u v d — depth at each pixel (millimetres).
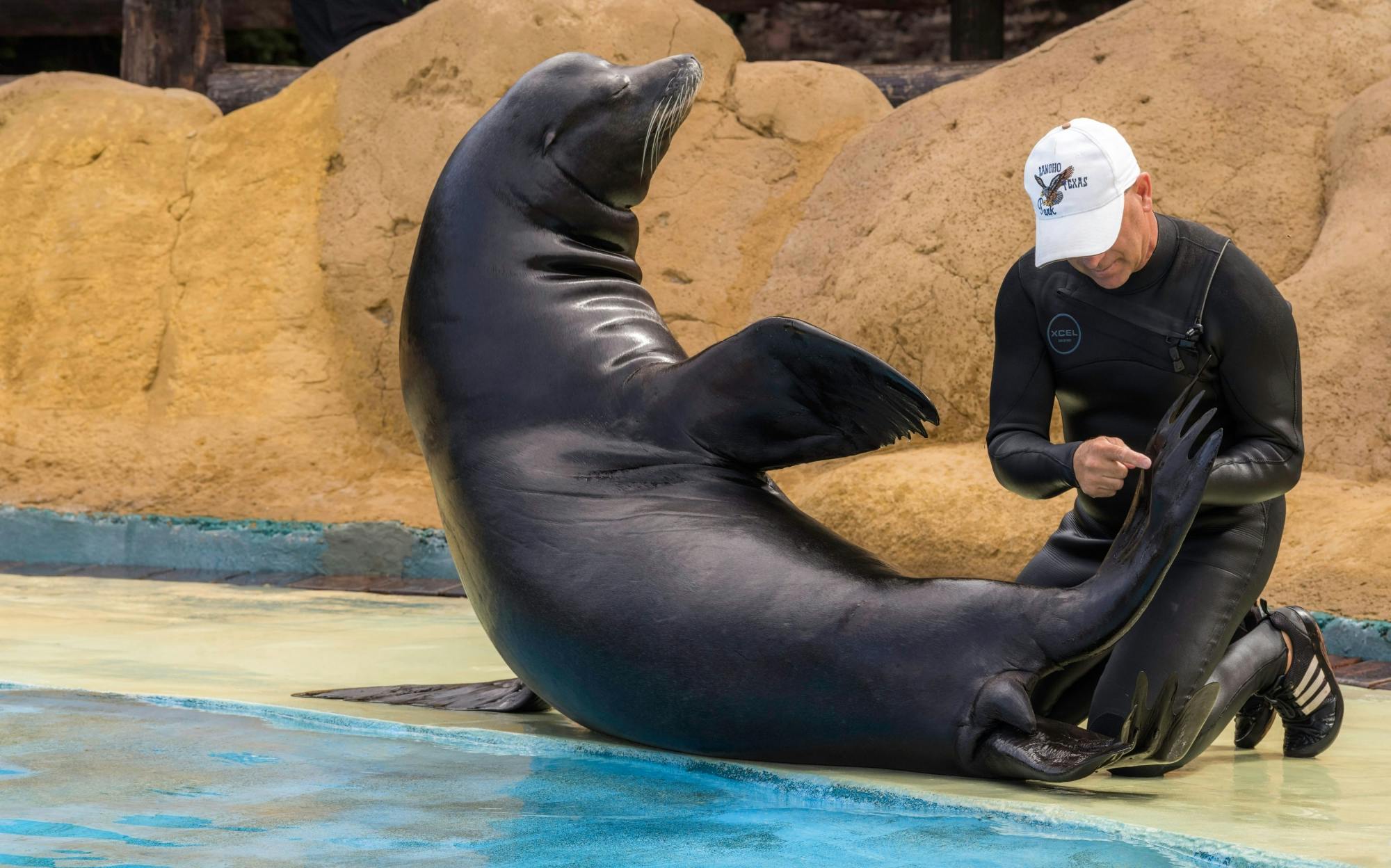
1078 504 9133
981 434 20734
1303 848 6539
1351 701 11641
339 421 23406
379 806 7352
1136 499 7832
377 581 19219
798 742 8359
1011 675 7906
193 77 28516
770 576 8531
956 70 26125
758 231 24125
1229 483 8117
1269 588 14969
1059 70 22312
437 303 9898
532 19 24516
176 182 25688
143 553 21062
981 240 20938
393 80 25156
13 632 13914
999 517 17578
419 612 16375
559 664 8984
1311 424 17906
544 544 9031
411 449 23391
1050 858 6496
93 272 24719
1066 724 8094
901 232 21750
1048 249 8102
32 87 26969
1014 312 8984
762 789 8094
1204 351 8352
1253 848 6457
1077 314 8633
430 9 25391
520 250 9891
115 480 22375
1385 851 6473
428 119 24594
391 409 23625
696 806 7559
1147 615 8539
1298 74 20859
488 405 9500
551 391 9430
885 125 23828
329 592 18344
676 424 9109
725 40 25328
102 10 31219
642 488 9031
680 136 24688
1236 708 8750
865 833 6984
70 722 9469
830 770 8289
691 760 8641
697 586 8586
